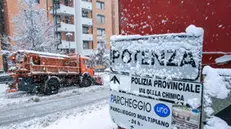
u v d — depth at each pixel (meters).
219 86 1.35
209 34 1.46
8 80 15.02
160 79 1.70
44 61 9.58
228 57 1.36
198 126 1.44
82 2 27.73
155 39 1.74
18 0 15.11
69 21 26.94
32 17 14.54
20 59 9.21
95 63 22.83
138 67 1.88
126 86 2.00
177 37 1.58
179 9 1.63
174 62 1.60
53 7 23.42
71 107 7.01
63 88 11.13
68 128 4.43
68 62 10.99
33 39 14.43
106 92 10.09
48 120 5.53
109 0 32.25
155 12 1.81
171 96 1.62
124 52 2.01
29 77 9.09
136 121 1.92
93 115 5.20
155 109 1.75
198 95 1.46
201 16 1.50
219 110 1.34
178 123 1.57
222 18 1.38
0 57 17.66
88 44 29.58
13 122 5.53
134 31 2.01
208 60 1.46
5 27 19.34
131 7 2.02
